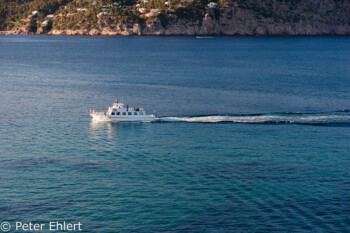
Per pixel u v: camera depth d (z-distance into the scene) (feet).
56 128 269.23
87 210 155.12
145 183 178.50
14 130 262.67
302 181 181.06
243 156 214.90
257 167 198.39
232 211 154.10
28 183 177.58
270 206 157.69
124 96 386.52
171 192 169.78
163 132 260.42
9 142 236.22
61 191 170.19
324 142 239.91
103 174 188.44
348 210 154.61
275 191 170.50
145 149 225.97
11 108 331.16
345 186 175.73
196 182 179.63
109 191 170.50
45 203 160.04
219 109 329.72
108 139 244.83
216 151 222.69
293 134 256.11
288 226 144.25
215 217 149.89
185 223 146.20
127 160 207.82
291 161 207.31
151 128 270.05
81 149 225.35
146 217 150.30
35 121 287.89
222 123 282.56
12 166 197.47
